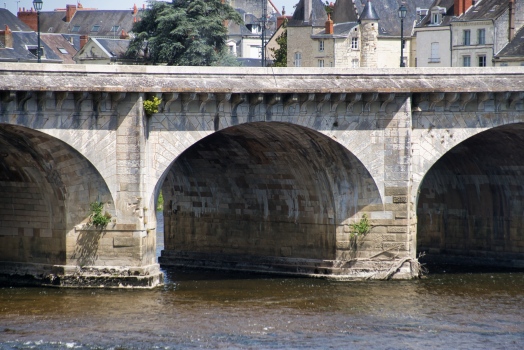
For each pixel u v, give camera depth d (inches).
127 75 2155.5
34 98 2055.9
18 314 2003.0
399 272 2486.5
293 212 2650.1
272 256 2714.1
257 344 1796.3
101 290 2225.6
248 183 2741.1
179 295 2273.6
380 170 2421.3
